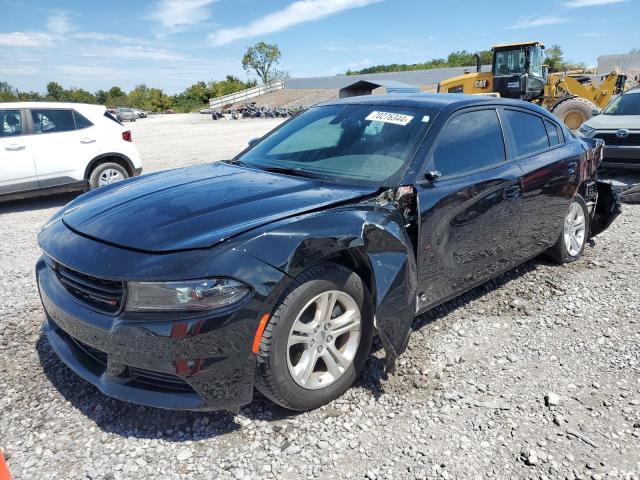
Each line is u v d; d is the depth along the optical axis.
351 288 2.82
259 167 3.69
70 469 2.39
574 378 3.15
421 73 50.16
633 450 2.54
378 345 3.46
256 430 2.65
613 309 4.08
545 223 4.43
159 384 2.50
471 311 4.04
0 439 2.57
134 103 82.81
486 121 3.91
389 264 2.89
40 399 2.89
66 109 8.48
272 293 2.44
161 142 19.31
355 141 3.61
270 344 2.51
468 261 3.64
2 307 4.15
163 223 2.68
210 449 2.52
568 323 3.86
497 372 3.21
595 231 5.56
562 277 4.73
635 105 9.38
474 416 2.79
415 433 2.66
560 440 2.61
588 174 4.95
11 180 7.98
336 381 2.85
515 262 4.23
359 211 2.89
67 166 8.37
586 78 19.52
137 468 2.40
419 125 3.52
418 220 3.15
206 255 2.39
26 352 3.40
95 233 2.73
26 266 5.24
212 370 2.38
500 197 3.76
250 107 40.62
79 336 2.59
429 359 3.34
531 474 2.39
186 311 2.33
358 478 2.36
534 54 15.95
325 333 2.78
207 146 17.16
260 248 2.46
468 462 2.46
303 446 2.55
